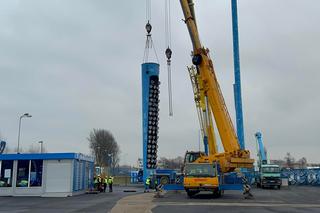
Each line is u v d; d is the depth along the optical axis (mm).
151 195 34531
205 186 29562
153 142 47281
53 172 34562
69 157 34531
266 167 49625
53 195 34156
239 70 36938
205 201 27031
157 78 47750
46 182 34438
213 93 30078
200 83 31688
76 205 24344
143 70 47875
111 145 109312
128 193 38719
